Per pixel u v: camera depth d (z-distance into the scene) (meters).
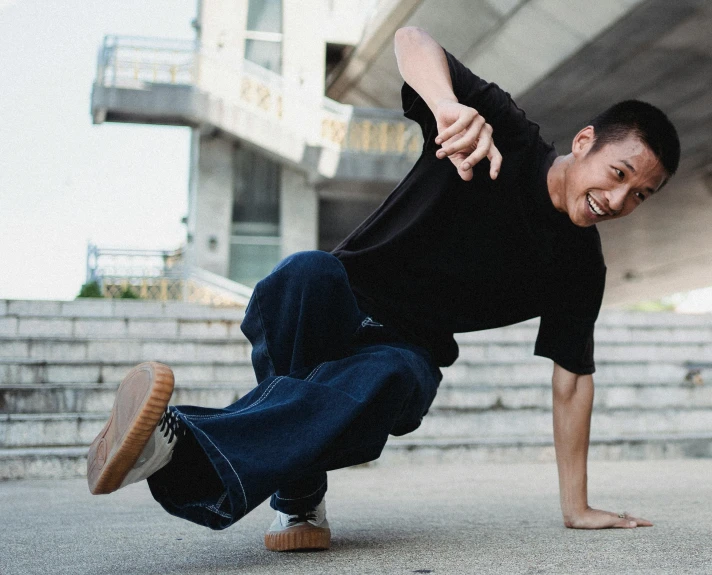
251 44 15.47
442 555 1.71
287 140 14.37
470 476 4.25
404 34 1.79
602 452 5.19
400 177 14.71
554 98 13.62
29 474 4.37
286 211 14.69
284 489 1.80
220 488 1.45
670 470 4.46
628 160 1.63
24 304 7.39
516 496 3.26
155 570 1.56
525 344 7.16
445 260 1.79
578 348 2.08
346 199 15.64
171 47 14.08
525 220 1.77
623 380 6.86
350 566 1.57
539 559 1.64
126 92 13.66
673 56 11.42
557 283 1.93
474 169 1.74
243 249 14.49
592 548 1.79
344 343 1.66
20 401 5.24
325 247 18.12
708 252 20.41
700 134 13.66
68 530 2.28
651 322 8.40
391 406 1.56
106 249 12.07
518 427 5.59
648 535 2.00
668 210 16.81
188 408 1.47
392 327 1.80
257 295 1.68
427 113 1.77
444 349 1.89
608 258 21.45
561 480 2.21
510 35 12.86
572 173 1.70
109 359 6.43
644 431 5.84
